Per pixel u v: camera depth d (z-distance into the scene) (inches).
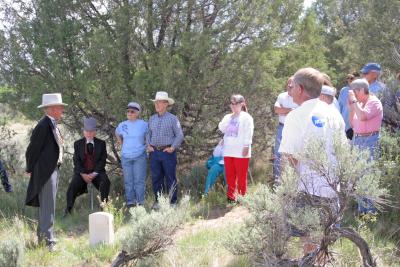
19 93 352.8
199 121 361.7
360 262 164.9
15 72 347.6
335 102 261.0
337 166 139.9
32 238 241.8
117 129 322.0
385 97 270.4
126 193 317.4
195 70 343.0
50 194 227.8
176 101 339.9
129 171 315.0
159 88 333.7
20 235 237.5
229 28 347.3
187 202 224.4
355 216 208.5
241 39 362.3
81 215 302.5
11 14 351.9
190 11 345.1
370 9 617.3
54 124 230.7
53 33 338.3
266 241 161.6
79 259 215.2
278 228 157.4
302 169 148.4
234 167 294.2
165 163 307.4
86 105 360.2
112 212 278.4
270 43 355.3
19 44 347.3
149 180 369.1
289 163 148.9
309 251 158.4
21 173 401.7
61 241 244.5
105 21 351.6
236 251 167.9
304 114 146.9
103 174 319.0
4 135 389.4
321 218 149.3
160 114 309.0
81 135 370.6
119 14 331.6
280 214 152.9
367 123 224.7
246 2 350.0
